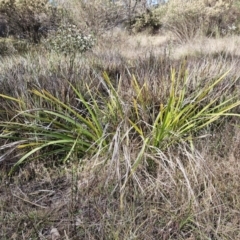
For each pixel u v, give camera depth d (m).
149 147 1.99
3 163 2.01
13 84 2.52
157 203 1.68
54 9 7.44
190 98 2.31
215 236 1.55
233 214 1.64
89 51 5.00
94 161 1.92
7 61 3.69
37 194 1.83
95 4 8.00
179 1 8.55
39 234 1.53
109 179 1.79
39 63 3.12
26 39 6.68
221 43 5.80
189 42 6.50
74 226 1.56
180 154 2.01
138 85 2.47
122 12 9.27
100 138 1.96
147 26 9.74
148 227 1.55
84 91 2.51
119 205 1.68
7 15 7.11
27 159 2.04
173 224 1.59
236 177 1.82
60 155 2.14
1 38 6.64
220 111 2.29
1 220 1.59
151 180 1.77
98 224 1.59
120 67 3.26
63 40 4.98
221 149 2.15
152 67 3.10
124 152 1.82
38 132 2.14
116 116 2.14
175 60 3.69
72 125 2.17
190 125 2.06
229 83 2.66
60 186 1.88
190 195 1.66
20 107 2.14
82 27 7.66
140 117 2.23
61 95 2.38
